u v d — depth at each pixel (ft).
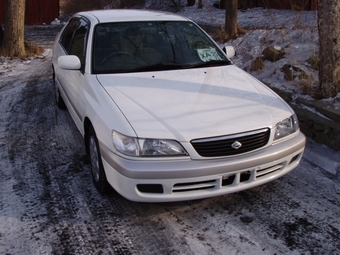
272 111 10.93
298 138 11.12
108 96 11.12
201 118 10.10
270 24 41.50
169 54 13.83
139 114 10.14
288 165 11.00
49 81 25.25
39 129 16.92
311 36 23.36
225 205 11.12
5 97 21.76
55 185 12.14
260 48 23.95
